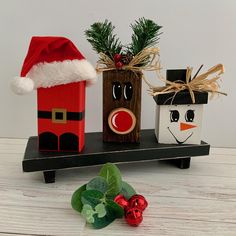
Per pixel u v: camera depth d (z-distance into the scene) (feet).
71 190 1.13
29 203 1.03
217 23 1.51
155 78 1.57
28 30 1.53
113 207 0.93
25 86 1.06
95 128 1.63
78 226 0.91
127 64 1.25
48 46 1.09
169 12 1.50
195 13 1.50
